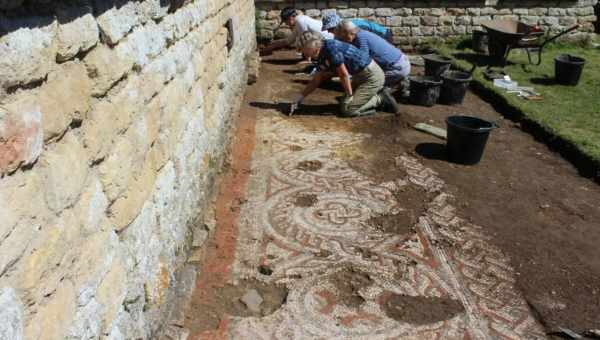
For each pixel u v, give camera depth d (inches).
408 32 428.8
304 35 252.2
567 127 249.3
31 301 58.1
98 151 77.5
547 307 133.6
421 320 126.3
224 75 206.2
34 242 58.9
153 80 105.7
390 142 236.4
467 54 404.2
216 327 120.1
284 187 188.2
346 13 416.5
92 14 76.0
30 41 58.4
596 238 166.9
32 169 59.4
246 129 241.9
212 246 150.3
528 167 218.7
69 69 69.2
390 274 142.9
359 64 253.6
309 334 119.9
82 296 71.7
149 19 104.1
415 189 193.0
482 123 217.9
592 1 431.5
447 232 165.5
